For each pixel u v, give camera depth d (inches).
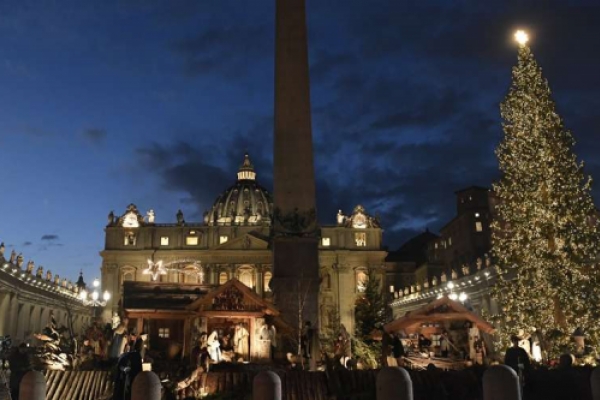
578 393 705.0
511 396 406.6
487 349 1130.7
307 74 1600.6
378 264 5206.7
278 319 1256.8
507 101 1170.0
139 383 412.5
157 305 1212.5
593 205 1106.1
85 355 931.3
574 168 1109.1
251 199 6245.1
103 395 763.4
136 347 605.9
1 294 2137.1
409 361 1006.4
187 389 778.2
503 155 1163.3
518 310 1111.6
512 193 1139.3
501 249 1158.3
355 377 798.5
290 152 1555.1
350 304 5132.9
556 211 1077.8
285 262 1485.0
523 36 1176.8
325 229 5300.2
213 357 1023.0
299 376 790.5
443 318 1083.3
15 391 681.6
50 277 2711.6
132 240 5275.6
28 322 2472.9
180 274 5132.9
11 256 2207.2
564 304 1046.4
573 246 1064.8
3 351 704.4
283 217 1515.7
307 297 1456.7
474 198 3927.2
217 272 5167.3
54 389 708.7
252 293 1206.9
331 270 5211.6
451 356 1115.9
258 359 1188.5
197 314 1190.3
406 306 3641.7
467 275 2410.2
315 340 1132.5
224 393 784.9
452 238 4220.0
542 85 1150.3
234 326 1210.0
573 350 1007.0
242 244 5206.7
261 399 417.4
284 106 1581.0
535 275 1082.7
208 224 5388.8
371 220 5339.6
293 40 1620.3
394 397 421.4
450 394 761.0
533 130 1123.9
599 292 1055.0
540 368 811.4
